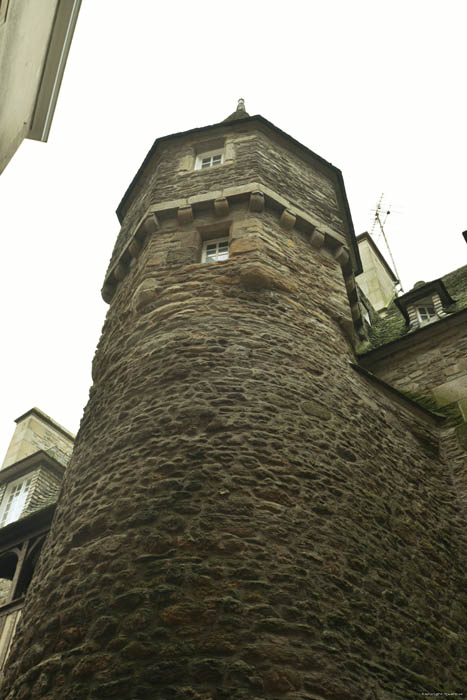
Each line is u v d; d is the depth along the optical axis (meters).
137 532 5.36
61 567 5.54
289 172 10.84
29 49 6.25
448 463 8.18
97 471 6.33
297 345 7.70
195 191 9.97
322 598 5.02
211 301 7.95
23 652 5.21
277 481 5.82
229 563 5.02
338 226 10.55
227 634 4.53
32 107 6.99
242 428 6.21
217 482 5.67
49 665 4.73
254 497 5.60
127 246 9.88
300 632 4.67
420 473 7.57
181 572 4.94
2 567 10.18
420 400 9.32
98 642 4.66
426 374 9.71
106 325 9.20
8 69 5.88
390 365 10.23
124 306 8.96
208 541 5.17
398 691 4.73
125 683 4.30
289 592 4.93
